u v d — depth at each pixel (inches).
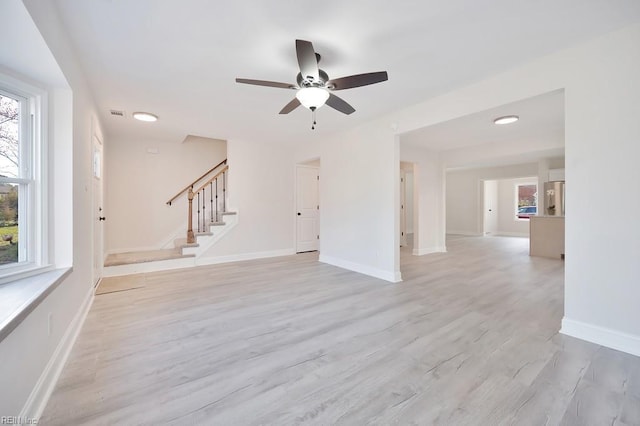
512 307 117.8
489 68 103.4
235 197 219.1
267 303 123.1
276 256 237.0
